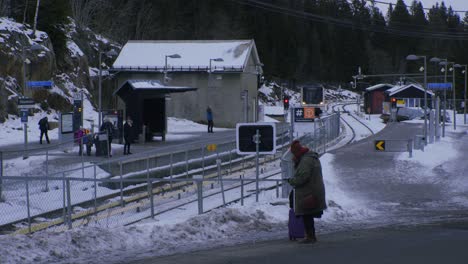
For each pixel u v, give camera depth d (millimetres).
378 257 9492
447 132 54688
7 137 36000
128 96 34875
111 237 10945
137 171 23969
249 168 29938
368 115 88562
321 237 11969
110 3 83812
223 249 10594
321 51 153125
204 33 101125
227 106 59125
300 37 145500
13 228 14164
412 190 22234
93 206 16750
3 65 41281
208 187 23625
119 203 17531
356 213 16375
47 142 33719
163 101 36875
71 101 48031
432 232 12688
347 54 155375
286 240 11617
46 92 44875
